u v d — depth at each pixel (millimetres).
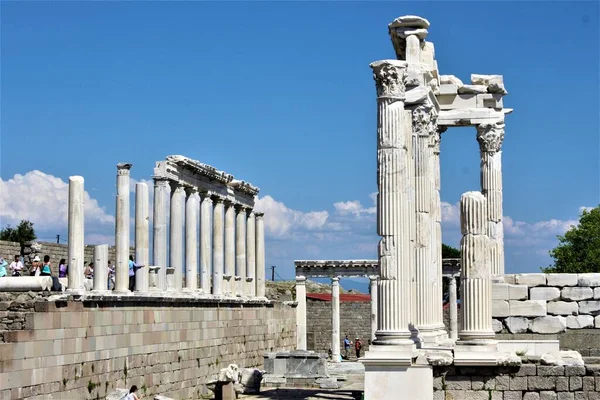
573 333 46188
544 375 37719
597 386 37438
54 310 40969
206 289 65375
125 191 50375
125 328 48500
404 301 38750
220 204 68125
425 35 44406
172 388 55062
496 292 46906
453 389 38031
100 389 45094
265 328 76062
